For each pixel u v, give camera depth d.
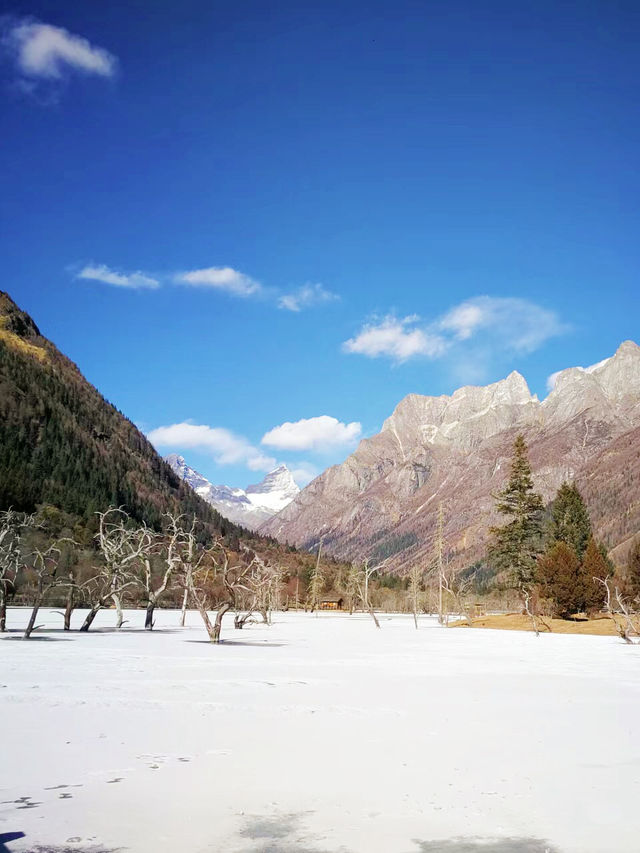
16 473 156.25
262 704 22.33
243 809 11.79
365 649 48.25
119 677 28.55
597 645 54.44
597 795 12.70
